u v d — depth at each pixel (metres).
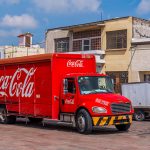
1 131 18.14
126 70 34.44
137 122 23.62
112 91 18.09
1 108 21.95
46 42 42.78
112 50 35.53
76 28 38.56
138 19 34.88
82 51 37.28
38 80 19.12
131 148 13.27
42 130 18.52
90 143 14.34
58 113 18.31
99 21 36.72
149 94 24.88
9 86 21.39
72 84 17.75
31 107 19.62
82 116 16.97
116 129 18.66
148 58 32.88
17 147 13.55
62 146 13.70
